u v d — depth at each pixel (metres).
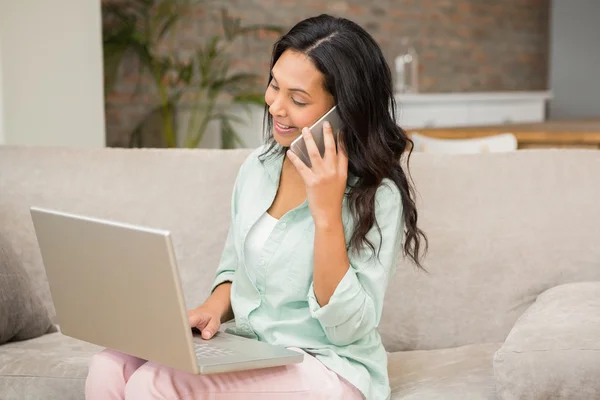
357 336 2.03
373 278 2.03
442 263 2.69
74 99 4.53
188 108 7.09
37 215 1.99
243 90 8.02
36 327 2.65
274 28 7.62
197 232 2.81
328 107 2.05
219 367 1.77
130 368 1.95
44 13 4.39
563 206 2.73
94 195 2.88
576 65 10.57
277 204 2.21
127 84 7.31
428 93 9.23
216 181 2.86
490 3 10.14
